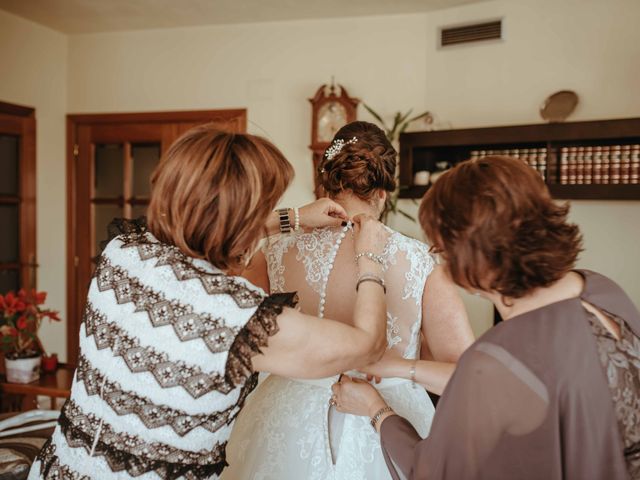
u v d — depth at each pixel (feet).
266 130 13.05
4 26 12.57
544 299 2.78
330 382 4.18
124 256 3.21
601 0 10.44
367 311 3.34
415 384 4.22
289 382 4.33
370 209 4.13
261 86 13.05
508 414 2.51
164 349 2.94
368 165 3.97
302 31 12.75
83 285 14.37
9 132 12.94
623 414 2.52
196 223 3.10
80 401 3.12
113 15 12.67
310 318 3.05
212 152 3.09
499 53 11.35
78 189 14.32
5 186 13.05
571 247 2.63
